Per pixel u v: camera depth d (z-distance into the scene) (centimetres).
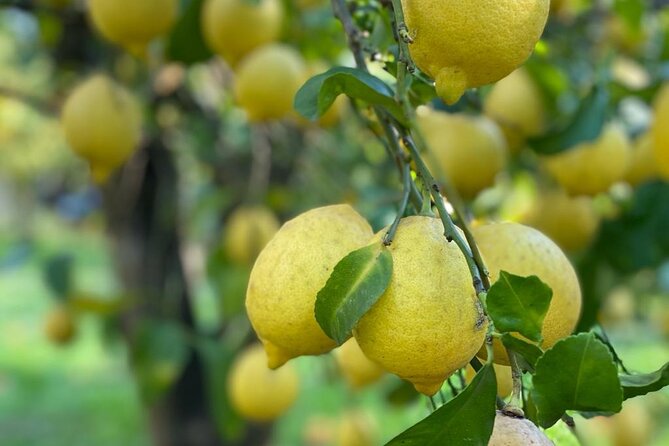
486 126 92
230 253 146
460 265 62
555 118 107
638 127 125
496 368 71
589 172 101
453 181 91
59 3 141
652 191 123
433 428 60
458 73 63
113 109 110
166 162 170
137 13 101
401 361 61
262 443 179
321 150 170
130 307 168
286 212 167
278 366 68
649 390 61
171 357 144
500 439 60
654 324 236
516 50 62
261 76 108
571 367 59
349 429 145
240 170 174
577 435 75
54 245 622
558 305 68
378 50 82
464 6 61
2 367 382
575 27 126
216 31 109
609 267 124
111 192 169
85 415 323
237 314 152
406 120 69
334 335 61
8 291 566
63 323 175
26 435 304
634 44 130
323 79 68
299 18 128
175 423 172
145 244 170
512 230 69
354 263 61
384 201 125
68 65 155
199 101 174
